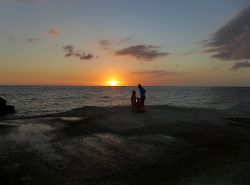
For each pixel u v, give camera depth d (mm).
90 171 7785
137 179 7309
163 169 8070
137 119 16359
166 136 12062
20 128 13156
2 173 7453
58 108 40781
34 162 8352
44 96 82812
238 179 7273
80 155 9148
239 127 15102
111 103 53562
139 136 11930
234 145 10906
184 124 15125
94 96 89625
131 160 8789
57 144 10359
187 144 10883
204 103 52062
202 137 12148
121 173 7703
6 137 11195
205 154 9602
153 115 18156
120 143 10727
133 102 19547
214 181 7121
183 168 8172
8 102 52812
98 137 11586
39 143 10438
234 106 43844
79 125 14297
